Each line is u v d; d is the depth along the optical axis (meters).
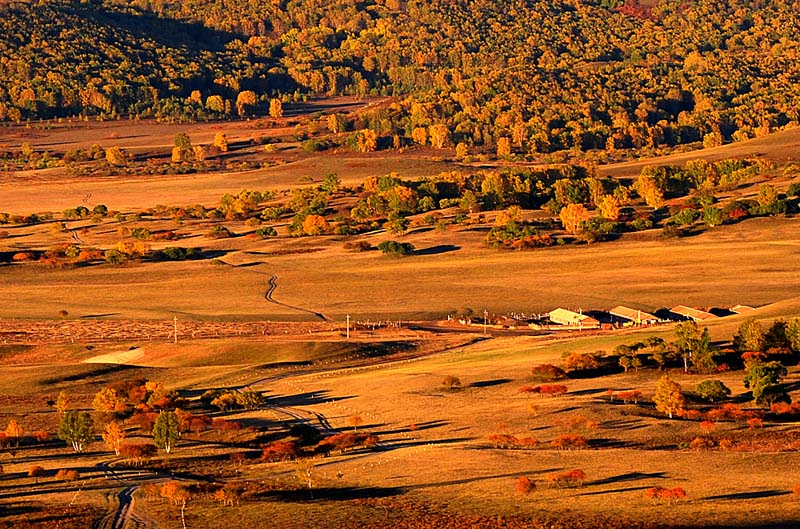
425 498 156.62
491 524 142.88
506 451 179.38
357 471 173.50
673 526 137.25
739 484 153.00
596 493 153.50
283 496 162.88
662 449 177.75
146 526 151.88
